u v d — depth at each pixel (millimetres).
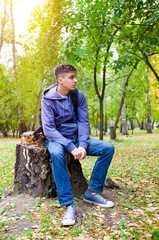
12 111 28438
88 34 5707
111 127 15273
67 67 2678
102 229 2197
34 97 23219
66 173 2479
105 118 33219
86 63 7301
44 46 7809
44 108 2729
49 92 2803
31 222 2330
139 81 14531
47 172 2936
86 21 5719
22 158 3115
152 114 38188
